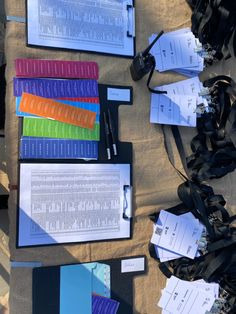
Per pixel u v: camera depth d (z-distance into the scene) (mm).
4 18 1434
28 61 1059
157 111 1181
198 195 1167
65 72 1090
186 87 1228
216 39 1234
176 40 1227
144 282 1155
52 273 1060
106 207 1115
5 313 1266
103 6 1150
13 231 1026
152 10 1218
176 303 1159
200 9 1222
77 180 1085
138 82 1177
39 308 1044
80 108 1091
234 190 1256
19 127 1042
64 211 1070
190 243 1176
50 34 1094
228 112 1228
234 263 1164
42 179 1051
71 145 1081
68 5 1112
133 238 1147
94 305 1093
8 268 1517
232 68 1288
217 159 1198
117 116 1147
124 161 1146
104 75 1142
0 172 1397
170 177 1197
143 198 1164
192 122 1199
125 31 1176
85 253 1094
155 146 1188
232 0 1189
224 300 1175
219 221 1205
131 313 1132
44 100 1058
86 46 1127
